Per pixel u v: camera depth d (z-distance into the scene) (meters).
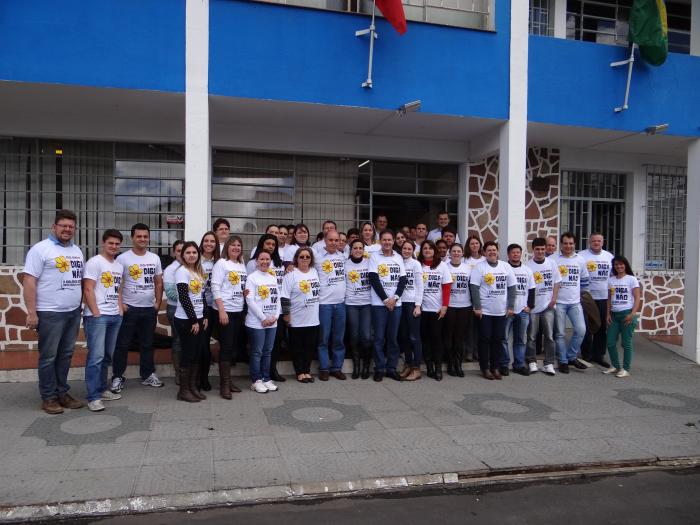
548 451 5.34
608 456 5.29
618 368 8.50
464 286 7.97
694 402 7.14
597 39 10.98
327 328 7.57
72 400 6.16
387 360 7.82
